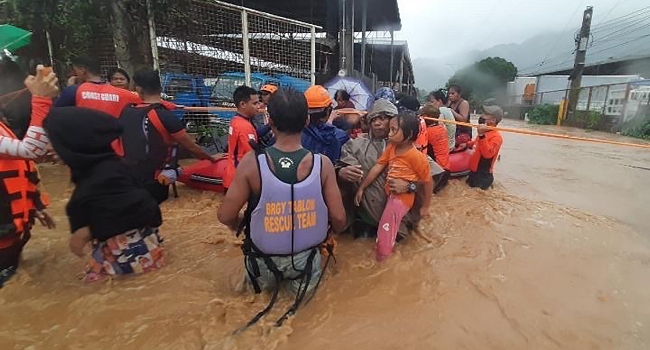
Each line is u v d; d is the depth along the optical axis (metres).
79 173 2.71
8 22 6.62
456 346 2.20
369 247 3.64
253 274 2.65
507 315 2.50
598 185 6.66
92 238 2.79
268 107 2.47
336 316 2.50
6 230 2.82
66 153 2.58
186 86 7.61
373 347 2.19
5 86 5.99
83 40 6.88
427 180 3.41
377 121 3.68
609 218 4.73
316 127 3.52
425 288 2.83
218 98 8.00
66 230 3.96
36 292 2.78
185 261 3.32
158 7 6.93
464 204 5.07
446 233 3.96
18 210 2.90
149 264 3.10
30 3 6.45
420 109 6.38
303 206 2.49
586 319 2.47
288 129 2.46
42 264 3.20
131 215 2.85
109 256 2.94
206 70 8.05
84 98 3.67
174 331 2.33
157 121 3.72
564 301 2.68
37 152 2.74
